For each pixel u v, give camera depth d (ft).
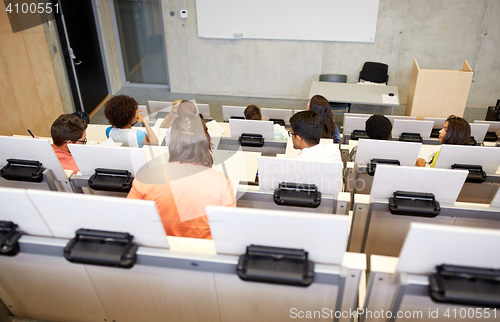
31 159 5.49
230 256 3.63
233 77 20.74
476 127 10.32
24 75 12.38
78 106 17.30
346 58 19.22
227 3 18.61
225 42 19.76
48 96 13.96
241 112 12.57
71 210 3.61
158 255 3.67
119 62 21.48
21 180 5.52
